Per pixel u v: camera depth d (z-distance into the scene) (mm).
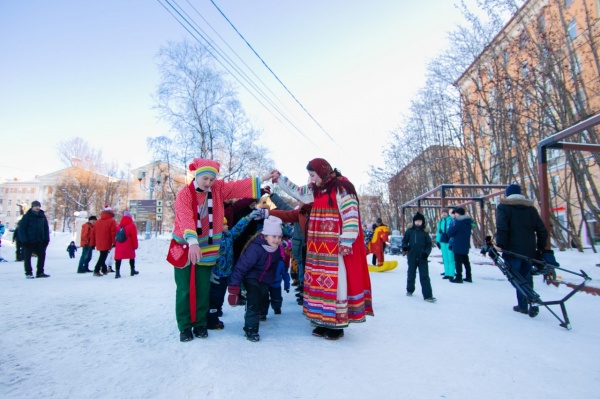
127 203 51125
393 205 33938
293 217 4586
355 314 3484
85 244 9898
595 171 16234
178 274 3354
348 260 3549
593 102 12930
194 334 3434
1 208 89188
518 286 4703
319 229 3600
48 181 75750
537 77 12727
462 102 17438
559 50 12117
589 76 12945
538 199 14602
